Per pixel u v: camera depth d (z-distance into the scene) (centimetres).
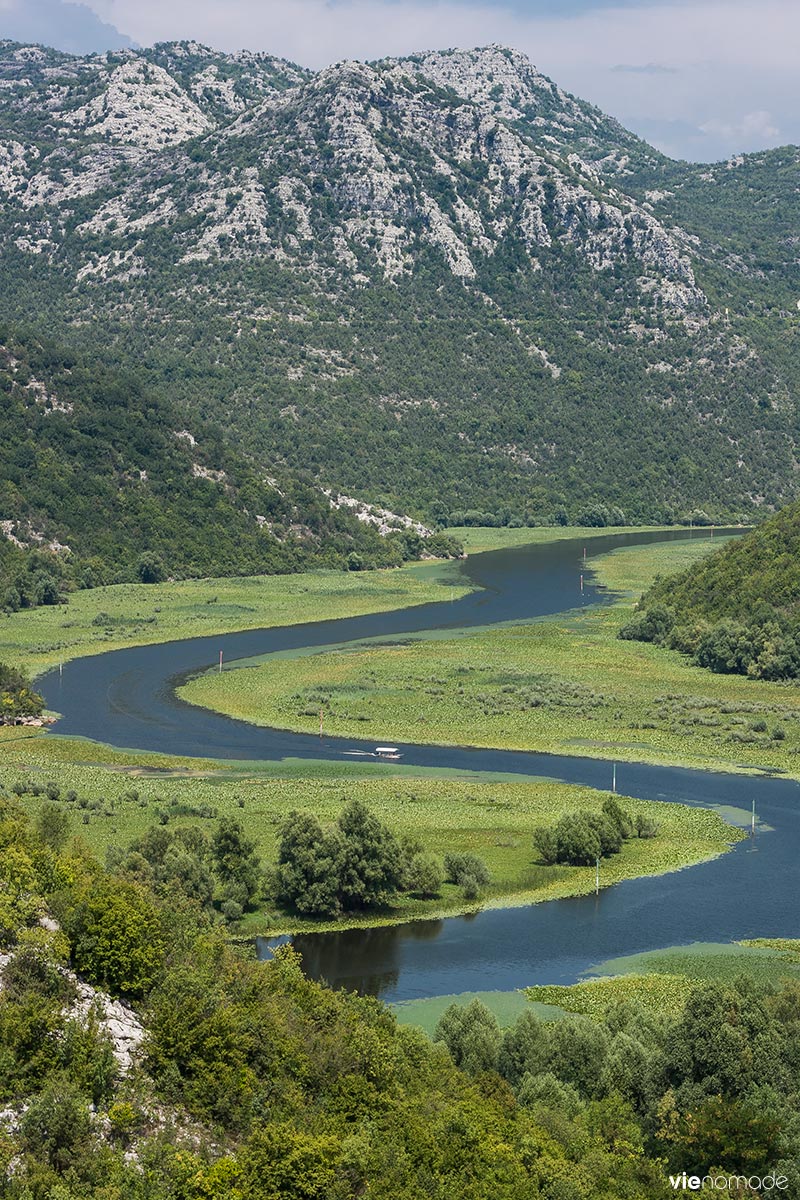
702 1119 8588
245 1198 7469
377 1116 8406
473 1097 8712
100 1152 7475
